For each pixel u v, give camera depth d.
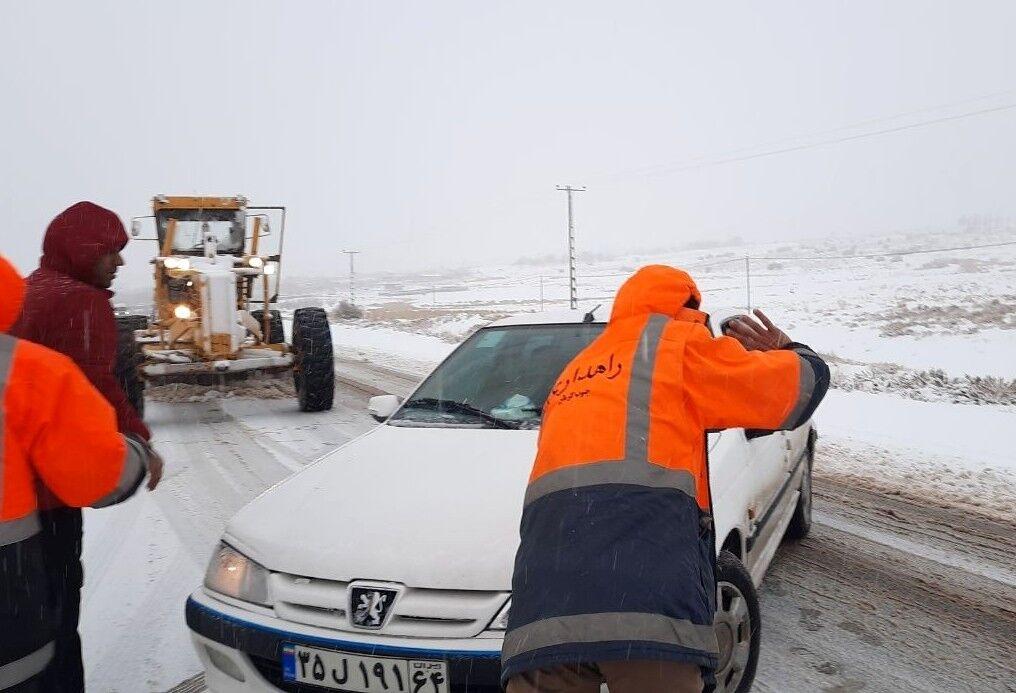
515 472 2.89
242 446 7.82
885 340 19.05
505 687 1.82
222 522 5.32
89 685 3.11
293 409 10.16
